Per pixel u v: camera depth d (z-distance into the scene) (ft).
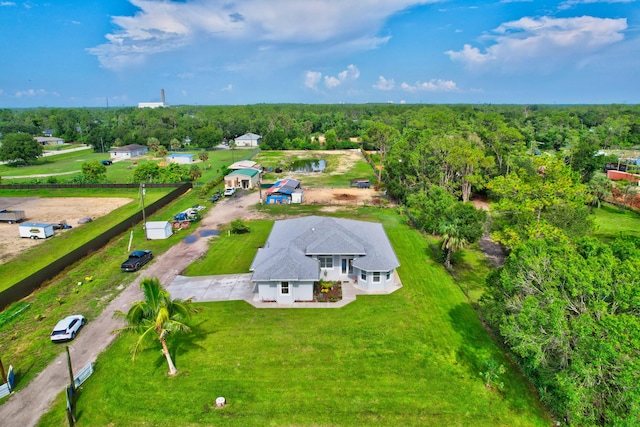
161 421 71.97
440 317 107.55
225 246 161.27
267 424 71.31
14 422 71.61
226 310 110.42
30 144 381.40
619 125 462.60
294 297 115.44
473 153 211.61
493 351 92.38
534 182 128.26
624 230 182.39
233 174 278.67
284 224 158.51
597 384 60.54
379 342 95.66
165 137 528.22
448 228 135.23
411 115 621.31
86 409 74.90
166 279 130.93
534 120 550.36
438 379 82.79
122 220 199.00
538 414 73.72
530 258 79.66
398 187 226.38
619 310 66.08
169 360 83.25
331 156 447.42
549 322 66.03
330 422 71.72
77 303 115.03
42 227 170.81
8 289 112.78
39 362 88.33
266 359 89.04
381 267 121.19
